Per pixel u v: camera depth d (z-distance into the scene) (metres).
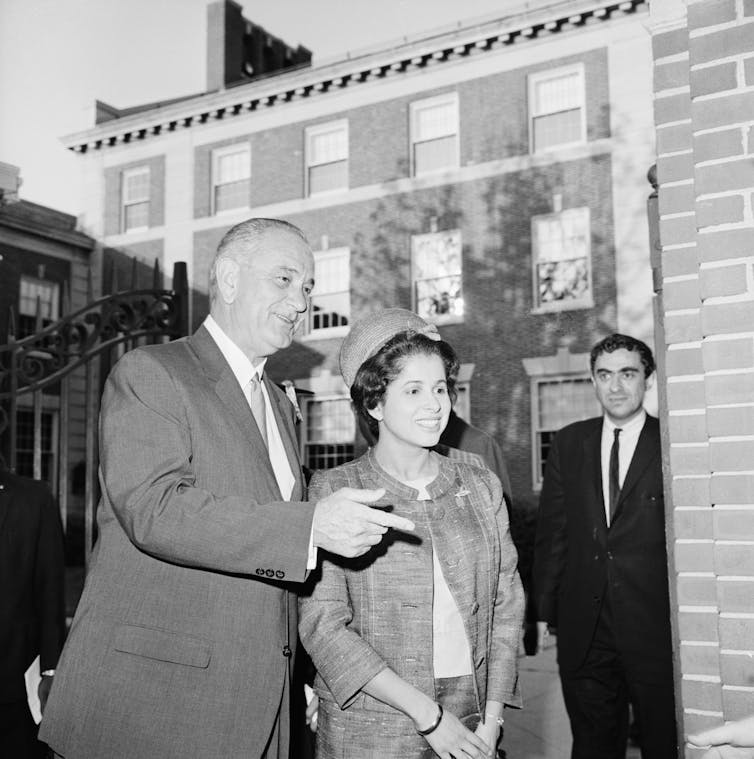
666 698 3.55
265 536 1.80
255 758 1.92
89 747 1.88
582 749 3.76
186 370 2.10
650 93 14.05
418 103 16.42
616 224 14.08
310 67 17.44
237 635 1.96
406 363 2.16
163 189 19.52
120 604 1.96
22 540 3.30
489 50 15.58
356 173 16.91
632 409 3.88
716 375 2.47
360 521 1.77
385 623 2.06
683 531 2.66
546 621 4.05
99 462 2.08
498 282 14.99
